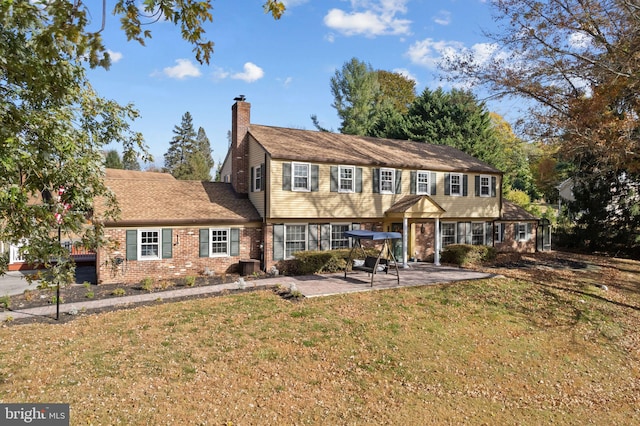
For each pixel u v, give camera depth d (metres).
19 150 4.20
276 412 8.04
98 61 4.02
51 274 5.60
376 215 23.27
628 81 16.16
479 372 10.41
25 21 3.78
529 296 16.33
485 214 27.59
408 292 16.20
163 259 19.31
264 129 24.36
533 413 8.81
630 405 9.53
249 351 10.57
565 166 41.16
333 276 19.64
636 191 28.09
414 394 9.12
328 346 11.11
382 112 45.50
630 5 17.11
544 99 22.45
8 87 5.45
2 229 4.68
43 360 9.62
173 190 22.42
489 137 42.53
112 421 7.29
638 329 14.09
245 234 21.34
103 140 7.73
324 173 21.75
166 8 4.23
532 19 20.38
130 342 10.86
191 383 8.87
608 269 23.06
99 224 6.50
